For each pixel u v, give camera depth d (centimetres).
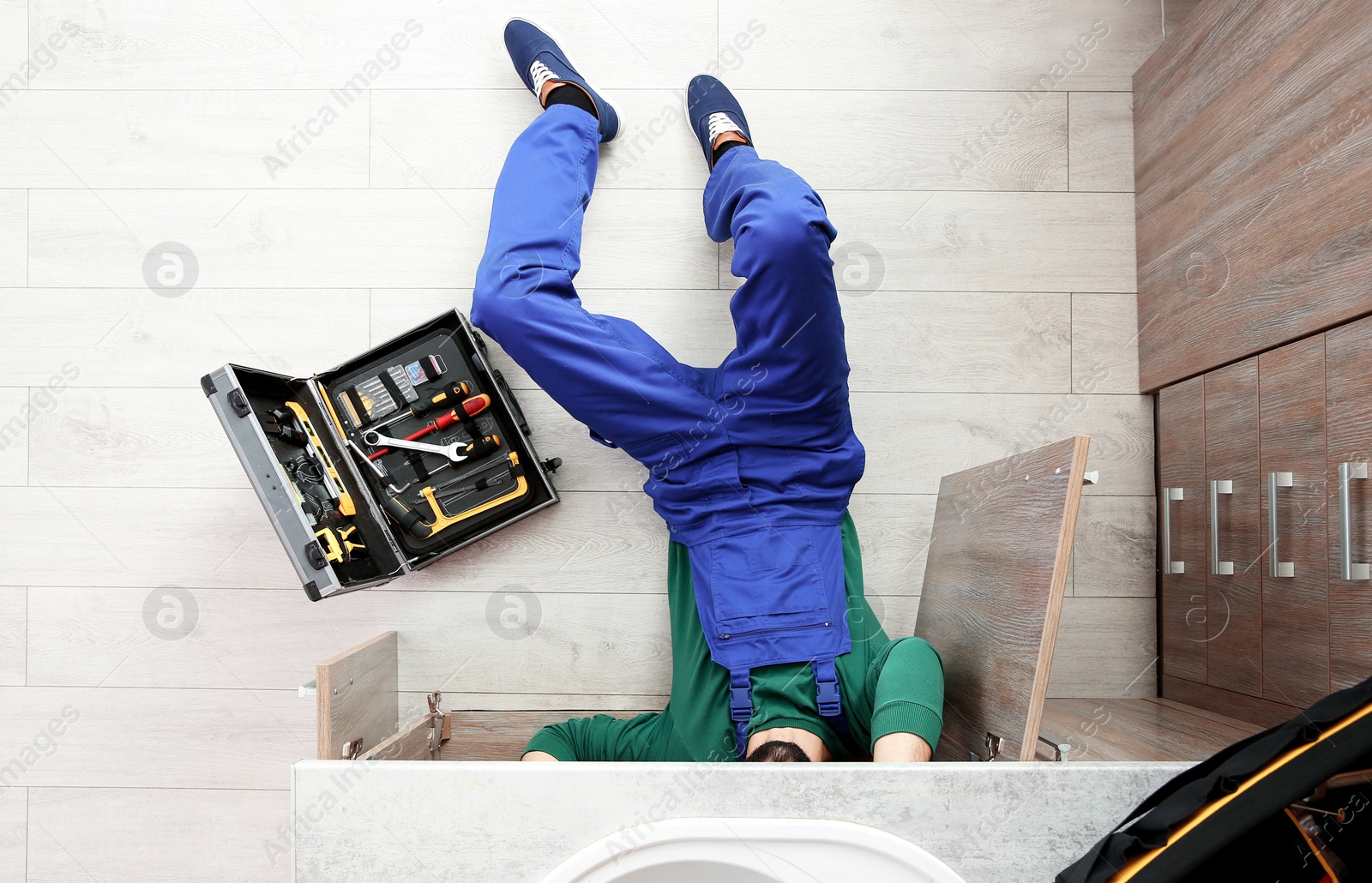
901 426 148
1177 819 73
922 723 100
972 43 149
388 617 146
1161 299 140
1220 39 124
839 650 116
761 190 115
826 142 150
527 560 146
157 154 149
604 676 145
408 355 137
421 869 91
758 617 117
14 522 147
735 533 121
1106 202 149
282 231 149
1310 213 104
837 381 120
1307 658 104
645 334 129
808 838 90
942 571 131
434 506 137
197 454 148
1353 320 97
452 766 92
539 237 123
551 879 90
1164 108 139
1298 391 107
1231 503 121
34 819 143
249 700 145
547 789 91
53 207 149
